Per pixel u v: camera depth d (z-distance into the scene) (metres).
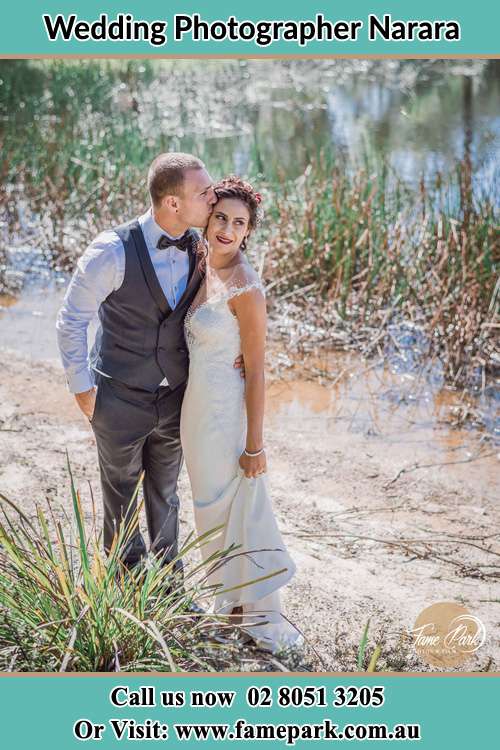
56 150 10.10
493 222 7.37
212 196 3.43
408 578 4.20
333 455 5.44
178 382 3.71
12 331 7.05
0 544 3.51
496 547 4.48
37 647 3.22
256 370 3.54
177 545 4.02
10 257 8.43
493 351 6.64
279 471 5.22
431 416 5.98
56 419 5.68
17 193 9.28
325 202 8.02
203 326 3.51
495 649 3.71
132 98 14.01
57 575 3.23
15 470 4.98
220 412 3.58
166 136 11.46
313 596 4.02
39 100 12.98
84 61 15.52
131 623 3.25
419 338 7.00
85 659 3.21
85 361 3.57
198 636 3.51
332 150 11.32
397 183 8.19
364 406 6.11
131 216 8.67
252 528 3.63
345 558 4.35
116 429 3.65
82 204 9.06
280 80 16.66
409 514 4.80
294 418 5.92
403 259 7.43
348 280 7.21
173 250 3.50
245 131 12.79
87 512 4.58
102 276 3.46
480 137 11.90
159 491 3.91
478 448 5.57
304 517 4.72
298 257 7.52
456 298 6.73
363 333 7.07
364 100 14.99
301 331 7.10
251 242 8.10
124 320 3.54
